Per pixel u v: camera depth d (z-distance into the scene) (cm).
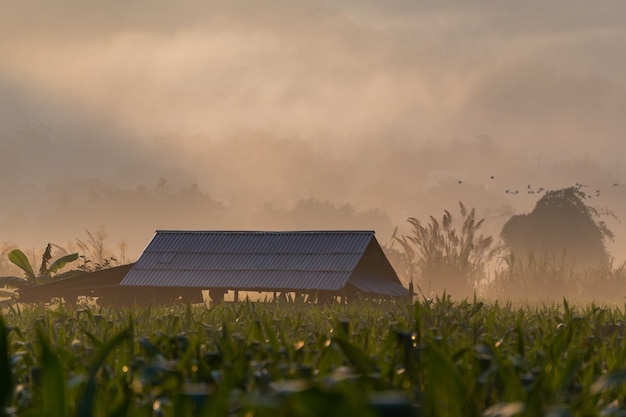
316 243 5225
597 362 970
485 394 819
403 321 1584
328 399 418
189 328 1653
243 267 5103
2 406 544
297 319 1845
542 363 1027
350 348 779
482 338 1435
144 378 777
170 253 5347
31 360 1010
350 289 4972
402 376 898
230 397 707
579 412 690
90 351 1138
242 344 1184
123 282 5088
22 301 5122
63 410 607
